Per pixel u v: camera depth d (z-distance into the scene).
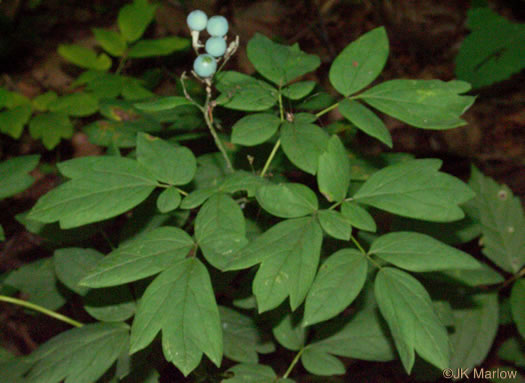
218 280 0.37
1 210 0.62
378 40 0.33
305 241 0.28
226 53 0.31
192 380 0.38
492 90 0.77
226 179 0.31
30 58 0.81
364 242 0.39
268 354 0.47
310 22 0.93
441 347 0.26
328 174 0.30
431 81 0.31
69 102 0.56
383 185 0.30
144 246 0.28
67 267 0.37
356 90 0.32
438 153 0.70
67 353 0.33
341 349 0.36
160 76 0.70
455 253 0.28
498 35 0.68
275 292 0.27
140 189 0.30
